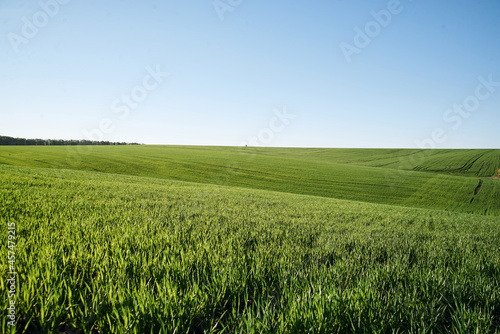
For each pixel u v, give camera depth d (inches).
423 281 147.3
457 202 1378.0
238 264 153.1
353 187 1535.4
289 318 99.1
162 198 488.4
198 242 195.9
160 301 102.2
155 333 94.3
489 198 1461.6
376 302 116.5
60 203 323.0
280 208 534.3
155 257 147.6
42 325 92.4
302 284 130.5
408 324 110.9
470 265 190.4
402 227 410.9
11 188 406.9
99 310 98.5
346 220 432.8
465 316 114.2
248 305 122.3
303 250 205.6
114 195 454.9
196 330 103.0
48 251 142.5
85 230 202.7
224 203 517.0
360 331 97.5
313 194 1349.7
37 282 110.3
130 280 127.2
